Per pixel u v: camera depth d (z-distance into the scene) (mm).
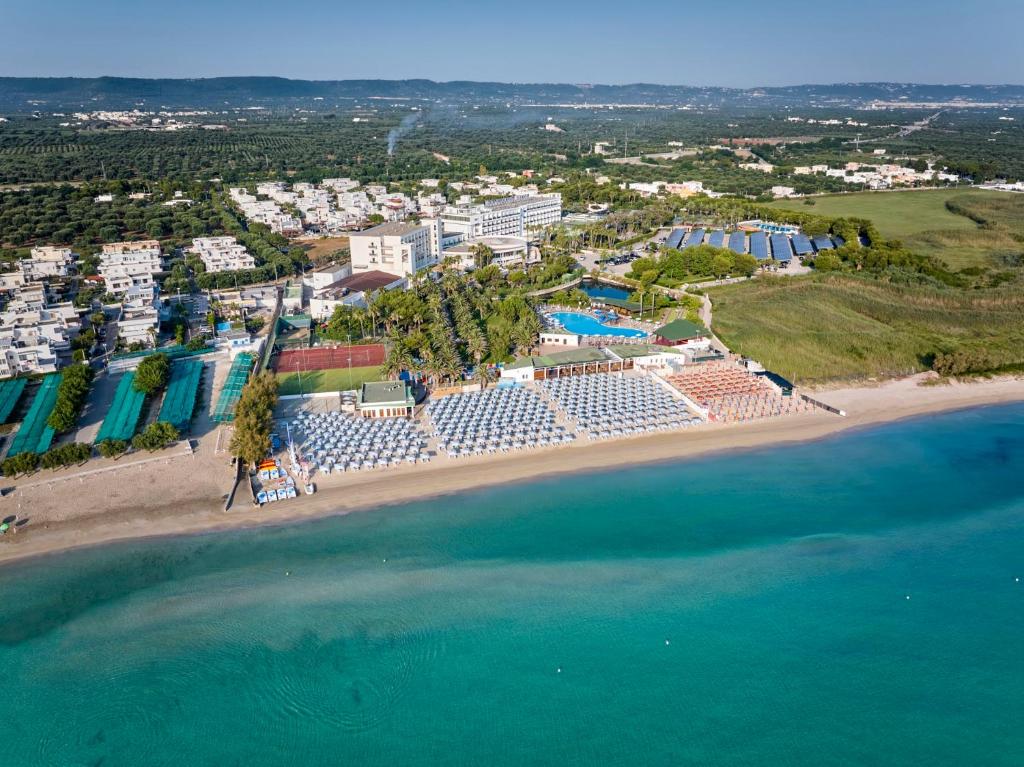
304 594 104750
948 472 141000
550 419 156375
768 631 99625
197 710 86938
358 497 128375
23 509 122188
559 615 101438
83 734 83938
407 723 85500
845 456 146500
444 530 119625
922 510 127938
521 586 106812
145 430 148000
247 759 81188
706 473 139000
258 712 86750
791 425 159125
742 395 170625
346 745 83000
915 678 92750
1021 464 144250
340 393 167000
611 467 140500
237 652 94625
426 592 105375
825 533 120500
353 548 114812
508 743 83125
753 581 108875
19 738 83438
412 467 138375
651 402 165125
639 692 89875
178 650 94812
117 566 109875
